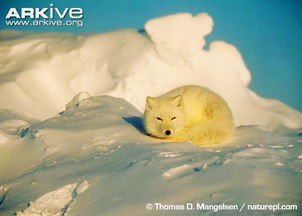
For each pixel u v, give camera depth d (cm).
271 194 984
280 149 1394
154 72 4950
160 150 1403
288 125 5112
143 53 5050
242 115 5153
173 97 1675
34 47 5381
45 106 4538
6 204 1187
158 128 1630
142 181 1138
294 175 1090
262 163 1184
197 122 1727
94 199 1096
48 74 4922
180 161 1250
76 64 5116
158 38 4997
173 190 1063
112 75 4938
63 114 2034
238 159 1207
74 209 1071
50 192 1173
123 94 4741
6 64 5050
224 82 5284
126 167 1254
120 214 998
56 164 1404
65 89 4869
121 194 1092
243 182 1052
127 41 5319
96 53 5244
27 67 4909
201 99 1739
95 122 1792
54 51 5241
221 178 1087
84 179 1219
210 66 5312
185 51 5081
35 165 1452
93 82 4975
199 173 1134
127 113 2039
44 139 1585
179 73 5119
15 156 1556
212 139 1595
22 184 1270
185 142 1524
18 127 2005
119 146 1501
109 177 1199
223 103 1741
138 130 1755
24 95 4541
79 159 1417
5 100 4366
